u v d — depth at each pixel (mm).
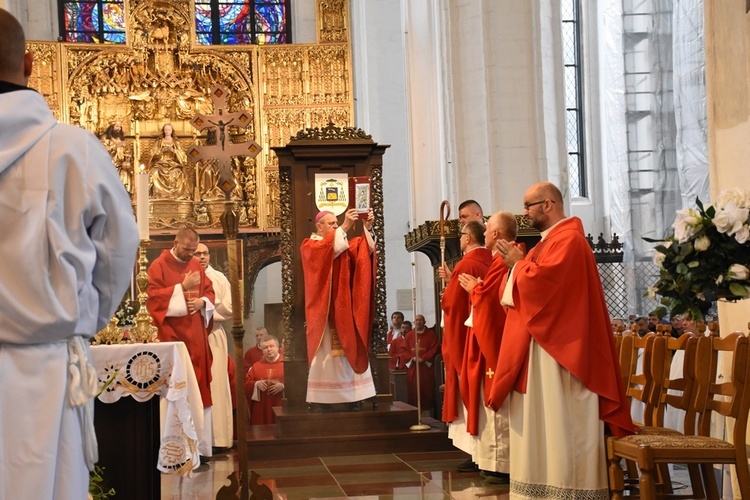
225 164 6039
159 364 5750
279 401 11562
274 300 20078
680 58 17531
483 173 13539
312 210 10195
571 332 5656
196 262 9500
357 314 9477
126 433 5793
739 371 4781
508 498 6785
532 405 5836
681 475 7859
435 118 15680
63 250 2705
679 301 5352
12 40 2854
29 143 2750
